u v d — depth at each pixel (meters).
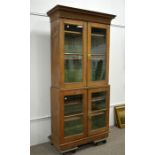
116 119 3.21
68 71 2.15
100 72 2.43
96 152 2.27
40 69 2.37
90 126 2.36
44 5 2.32
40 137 2.46
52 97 2.28
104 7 2.92
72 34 2.15
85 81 2.23
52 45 2.21
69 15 2.01
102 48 2.41
